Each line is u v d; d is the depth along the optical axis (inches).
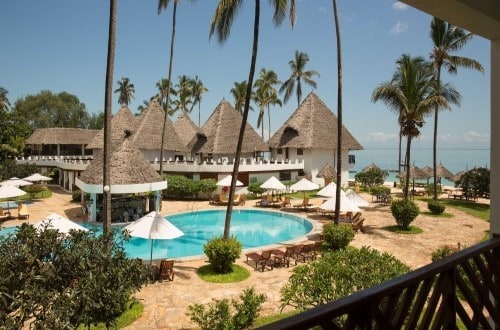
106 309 277.4
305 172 1752.0
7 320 225.0
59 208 1146.0
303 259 634.2
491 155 171.6
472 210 1166.3
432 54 1111.0
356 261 321.1
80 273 283.4
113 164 969.5
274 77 2330.2
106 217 533.6
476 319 132.5
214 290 494.6
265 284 520.4
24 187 1421.0
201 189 1364.4
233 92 2461.9
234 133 1688.0
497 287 144.8
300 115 1861.5
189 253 759.7
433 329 116.6
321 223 951.0
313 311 74.4
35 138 2058.3
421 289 108.3
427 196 1544.0
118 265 302.8
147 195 1176.2
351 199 951.0
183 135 1893.5
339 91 713.6
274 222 1067.3
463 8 134.1
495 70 169.5
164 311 426.9
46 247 282.8
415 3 131.8
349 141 1855.3
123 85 2972.4
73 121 3351.4
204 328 356.8
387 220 996.6
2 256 260.8
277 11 620.4
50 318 234.2
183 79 2760.8
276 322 69.8
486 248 133.7
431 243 741.9
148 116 1653.5
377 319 90.0
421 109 925.8
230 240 581.0
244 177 1524.4
